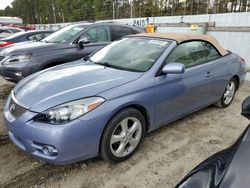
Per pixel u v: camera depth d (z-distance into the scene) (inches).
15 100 106.2
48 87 106.6
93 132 97.7
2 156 116.5
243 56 272.5
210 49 160.4
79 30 221.6
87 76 116.3
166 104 126.6
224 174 55.7
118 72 121.4
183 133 143.7
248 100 74.4
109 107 100.5
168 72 118.4
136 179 103.1
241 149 60.5
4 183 99.2
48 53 196.2
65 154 94.4
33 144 97.0
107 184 100.0
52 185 98.8
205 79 148.4
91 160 114.8
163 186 99.5
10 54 194.4
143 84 114.1
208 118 165.9
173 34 149.7
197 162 115.8
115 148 110.4
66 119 93.2
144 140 134.0
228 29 280.4
